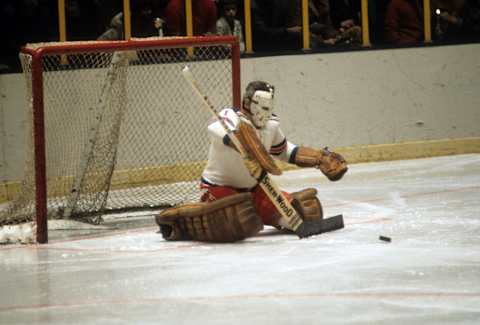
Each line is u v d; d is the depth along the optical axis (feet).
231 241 48.37
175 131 73.10
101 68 69.41
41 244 51.08
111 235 53.21
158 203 63.93
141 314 35.53
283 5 79.66
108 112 61.26
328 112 80.53
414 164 79.05
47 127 66.95
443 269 40.91
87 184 58.90
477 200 59.88
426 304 35.47
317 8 81.15
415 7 83.15
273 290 38.24
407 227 51.19
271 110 48.88
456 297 36.32
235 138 47.32
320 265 42.32
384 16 82.99
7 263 46.21
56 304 37.65
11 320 35.55
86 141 62.34
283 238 49.03
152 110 72.43
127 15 76.13
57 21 74.64
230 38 57.41
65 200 63.31
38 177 51.06
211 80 75.56
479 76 84.33
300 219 48.88
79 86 68.69
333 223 50.70
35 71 50.67
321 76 80.12
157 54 73.26
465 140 84.02
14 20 72.84
